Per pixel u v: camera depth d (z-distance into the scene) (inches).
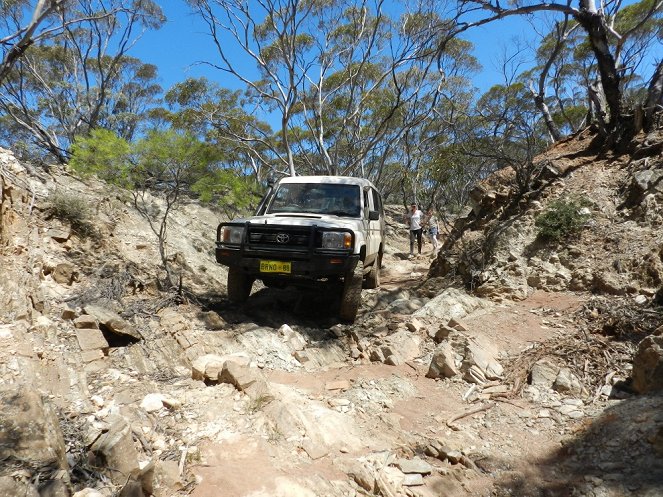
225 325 219.1
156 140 249.0
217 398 148.6
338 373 188.5
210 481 110.7
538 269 271.1
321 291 288.8
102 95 825.5
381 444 134.5
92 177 332.2
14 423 106.1
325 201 277.3
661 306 200.4
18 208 242.7
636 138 345.7
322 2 660.1
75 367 157.4
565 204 298.4
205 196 266.5
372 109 831.1
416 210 583.8
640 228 266.7
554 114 913.5
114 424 121.5
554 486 111.8
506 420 145.6
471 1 359.6
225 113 745.6
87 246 263.0
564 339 193.0
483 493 113.0
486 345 193.0
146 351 182.7
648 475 104.7
